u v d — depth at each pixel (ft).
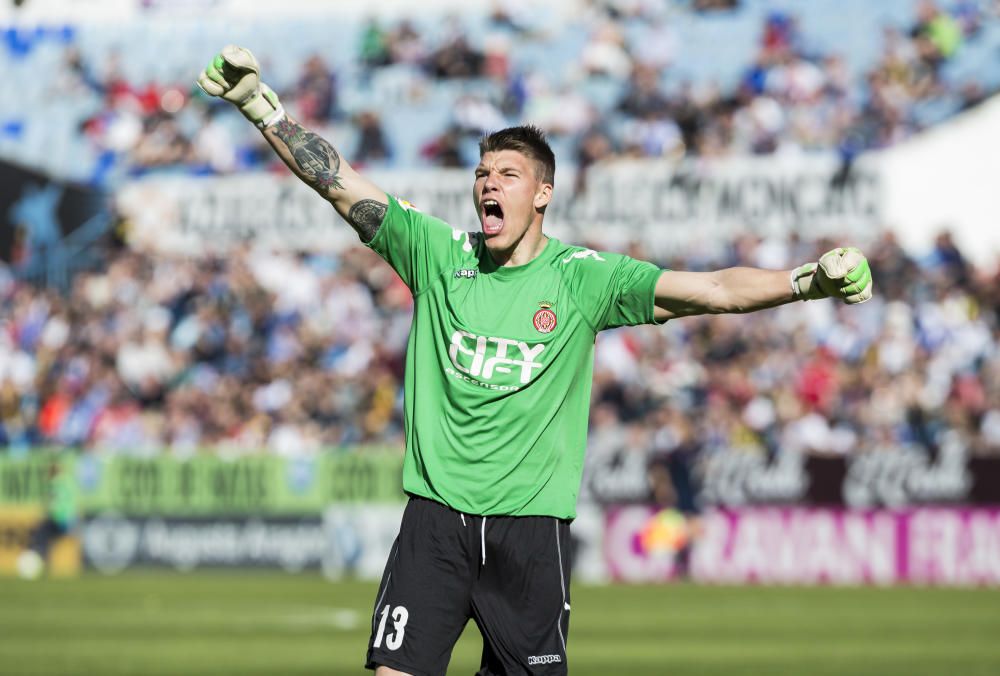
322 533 170.19
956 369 191.01
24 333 220.64
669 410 177.17
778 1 235.81
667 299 42.73
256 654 99.09
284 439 193.06
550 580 43.93
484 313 43.93
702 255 214.07
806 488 160.66
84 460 176.14
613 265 43.80
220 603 136.36
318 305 215.31
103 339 215.31
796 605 135.23
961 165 214.48
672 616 125.59
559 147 226.99
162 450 184.55
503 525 43.65
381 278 217.56
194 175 237.45
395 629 43.34
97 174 241.76
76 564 175.42
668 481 163.94
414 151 236.84
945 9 228.43
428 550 43.73
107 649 101.76
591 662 95.55
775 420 182.70
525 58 240.94
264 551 171.32
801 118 220.64
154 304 220.84
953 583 157.17
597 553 164.76
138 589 151.33
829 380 186.39
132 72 252.62
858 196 214.28
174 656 97.91
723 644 105.91
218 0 256.73
